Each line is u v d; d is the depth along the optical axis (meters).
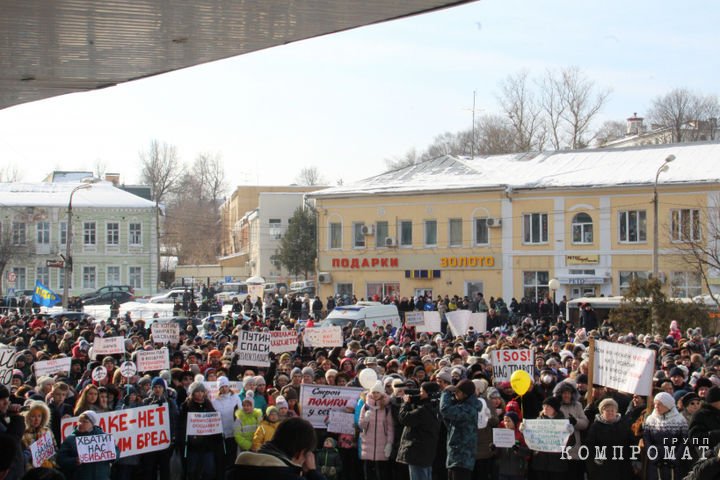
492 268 54.22
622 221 51.16
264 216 94.38
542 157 57.53
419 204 56.16
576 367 18.25
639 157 53.84
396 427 13.73
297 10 10.57
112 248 70.94
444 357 17.56
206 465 14.05
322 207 58.72
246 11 10.73
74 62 13.48
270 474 6.18
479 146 91.06
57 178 85.12
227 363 18.44
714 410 11.15
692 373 16.66
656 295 32.22
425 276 55.84
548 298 45.41
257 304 49.34
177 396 15.67
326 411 14.45
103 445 12.36
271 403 14.95
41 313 41.31
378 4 10.13
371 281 57.38
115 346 21.52
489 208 54.38
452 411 12.45
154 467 14.05
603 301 40.97
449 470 12.69
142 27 11.59
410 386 13.81
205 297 63.56
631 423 12.43
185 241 120.75
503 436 13.10
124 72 14.23
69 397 15.05
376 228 57.41
